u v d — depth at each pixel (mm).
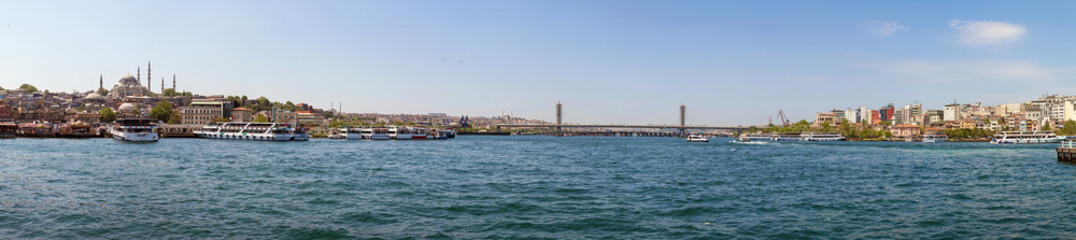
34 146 137375
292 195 49906
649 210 43375
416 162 93812
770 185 60812
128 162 84938
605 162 98688
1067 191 55562
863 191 55812
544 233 35188
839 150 162125
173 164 81875
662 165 91312
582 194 52344
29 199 45781
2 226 35500
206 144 166125
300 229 35469
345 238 33375
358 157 107125
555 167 85312
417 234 34531
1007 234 35406
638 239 33812
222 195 49438
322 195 50000
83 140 188750
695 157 118688
